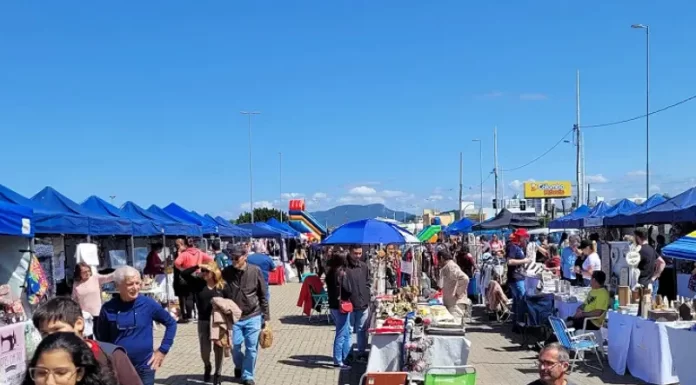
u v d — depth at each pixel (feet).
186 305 54.85
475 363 36.70
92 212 47.39
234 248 29.63
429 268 82.53
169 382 31.86
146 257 66.44
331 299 35.47
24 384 10.05
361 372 34.37
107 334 18.44
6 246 32.35
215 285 30.04
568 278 55.67
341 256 35.60
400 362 27.71
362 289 35.55
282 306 68.74
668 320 30.32
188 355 39.45
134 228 51.85
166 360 37.73
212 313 29.40
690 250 26.37
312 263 123.34
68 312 13.12
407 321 27.81
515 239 59.47
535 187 273.75
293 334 48.49
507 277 49.42
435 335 27.71
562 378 17.25
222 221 96.99
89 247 39.58
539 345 39.65
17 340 23.39
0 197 36.40
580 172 128.77
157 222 58.39
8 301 24.88
